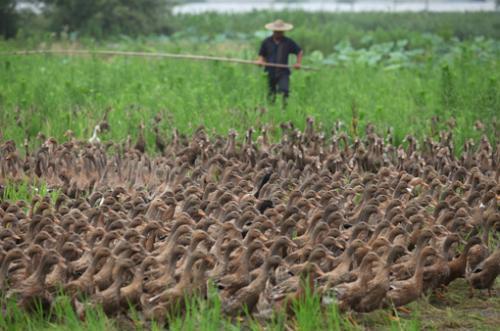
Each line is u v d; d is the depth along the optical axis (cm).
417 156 4253
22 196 3747
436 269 2920
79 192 3859
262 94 6003
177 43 10538
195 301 2644
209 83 6203
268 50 6256
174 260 2714
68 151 4088
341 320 2658
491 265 2967
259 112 5297
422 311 2862
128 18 11994
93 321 2522
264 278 2677
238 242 2783
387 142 4700
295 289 2706
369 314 2767
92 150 4094
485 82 6109
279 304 2675
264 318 2648
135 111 5297
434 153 4453
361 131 5031
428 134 4875
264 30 10862
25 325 2591
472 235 3219
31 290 2638
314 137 4506
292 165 4112
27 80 6406
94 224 3189
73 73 6931
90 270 2702
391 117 5272
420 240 2866
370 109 5588
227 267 2786
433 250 2808
